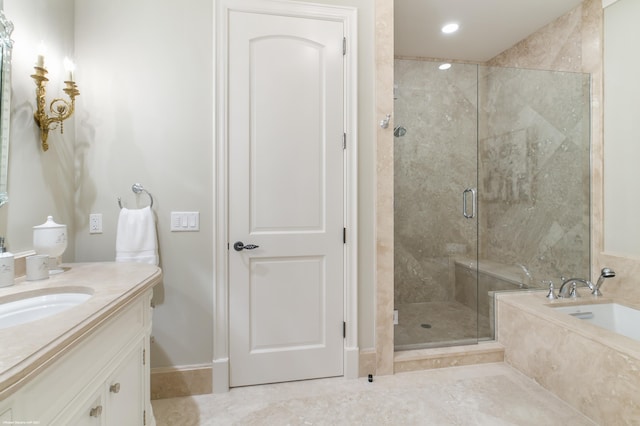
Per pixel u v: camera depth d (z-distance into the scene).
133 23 1.82
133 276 1.32
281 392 1.90
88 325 0.84
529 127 2.82
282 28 1.95
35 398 0.69
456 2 2.48
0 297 1.06
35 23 1.47
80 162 1.78
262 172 1.95
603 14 2.38
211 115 1.90
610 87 2.35
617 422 1.51
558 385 1.83
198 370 1.88
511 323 2.21
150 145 1.85
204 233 1.90
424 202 2.75
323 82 2.01
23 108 1.40
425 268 2.75
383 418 1.66
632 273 2.22
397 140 2.67
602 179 2.42
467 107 2.81
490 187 2.92
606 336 1.62
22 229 1.40
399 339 2.35
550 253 2.69
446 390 1.91
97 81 1.79
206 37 1.89
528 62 3.00
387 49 2.08
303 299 2.01
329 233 2.03
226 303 1.91
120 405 1.11
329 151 2.03
